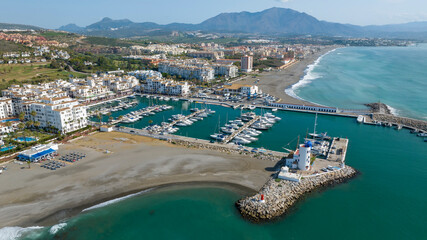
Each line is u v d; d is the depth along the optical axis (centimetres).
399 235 10475
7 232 10544
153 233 10588
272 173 14325
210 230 10675
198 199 12431
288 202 12019
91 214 11581
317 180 13512
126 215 11525
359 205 12069
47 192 12938
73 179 14000
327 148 17725
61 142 18762
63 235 10481
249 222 11044
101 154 16850
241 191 12875
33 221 11150
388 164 15700
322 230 10675
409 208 11931
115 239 10356
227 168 14900
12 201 12275
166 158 16188
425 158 16462
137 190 13150
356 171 14812
